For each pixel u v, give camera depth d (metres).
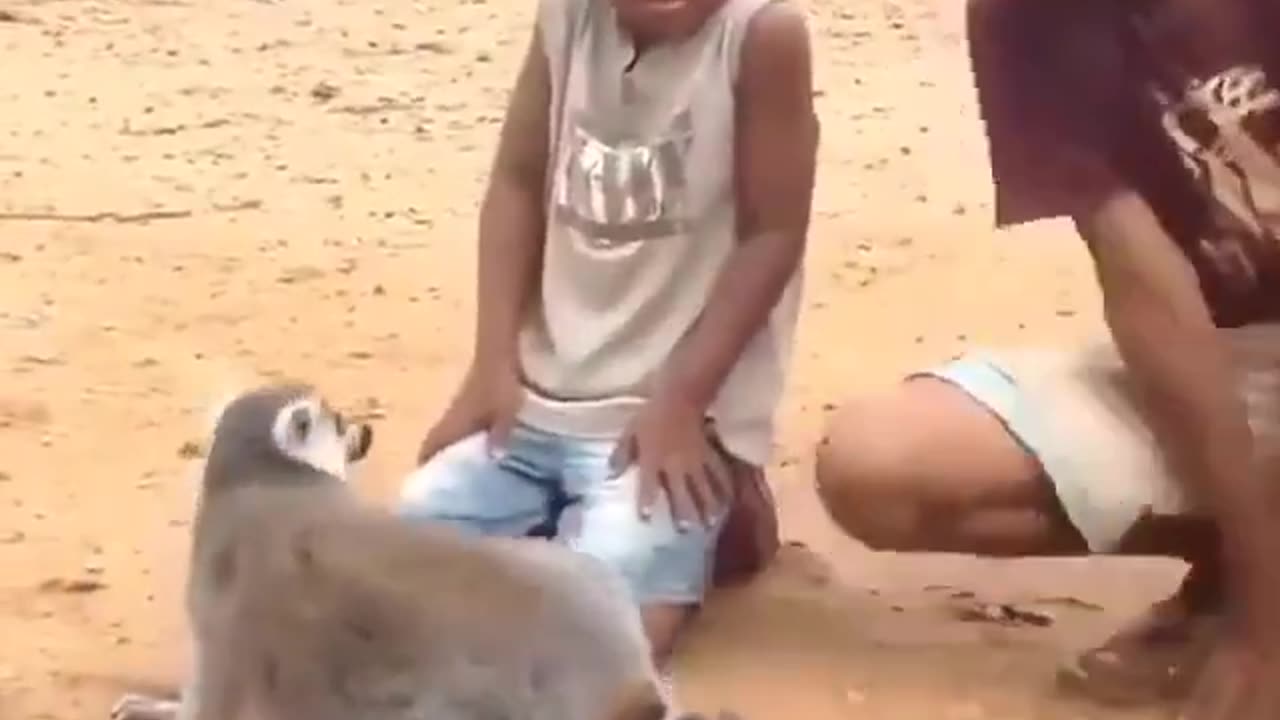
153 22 6.16
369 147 5.23
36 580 3.48
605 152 3.34
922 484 3.25
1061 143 3.23
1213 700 3.14
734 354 3.29
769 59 3.27
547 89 3.42
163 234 4.70
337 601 2.73
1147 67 3.22
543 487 3.33
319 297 4.44
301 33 6.13
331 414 2.99
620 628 2.77
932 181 5.09
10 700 3.22
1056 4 3.22
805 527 3.68
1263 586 3.11
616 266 3.35
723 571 3.52
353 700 2.69
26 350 4.17
